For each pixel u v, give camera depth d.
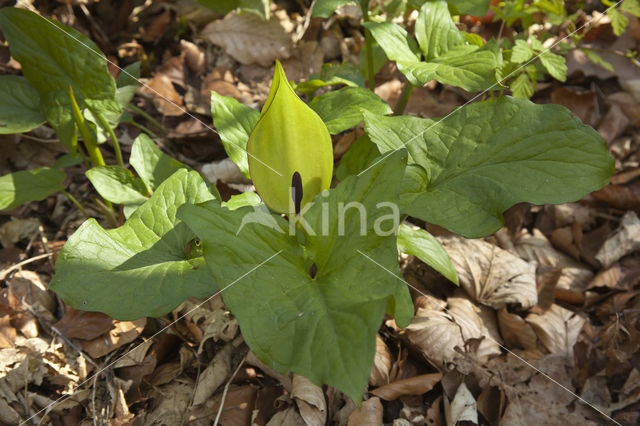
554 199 0.56
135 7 0.99
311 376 0.48
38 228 0.77
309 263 0.57
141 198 0.69
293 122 0.58
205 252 0.52
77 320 0.67
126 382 0.64
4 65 0.87
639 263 0.77
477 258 0.75
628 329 0.70
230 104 0.68
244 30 0.96
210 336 0.68
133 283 0.58
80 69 0.67
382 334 0.69
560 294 0.75
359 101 0.68
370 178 0.54
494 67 0.63
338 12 0.99
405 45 0.68
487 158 0.60
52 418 0.63
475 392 0.66
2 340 0.66
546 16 0.91
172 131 0.88
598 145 0.58
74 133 0.69
